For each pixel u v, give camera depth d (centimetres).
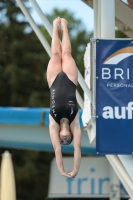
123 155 3531
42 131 5500
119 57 3412
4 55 10038
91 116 3431
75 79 3170
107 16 3519
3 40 10100
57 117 3097
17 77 9950
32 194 9238
